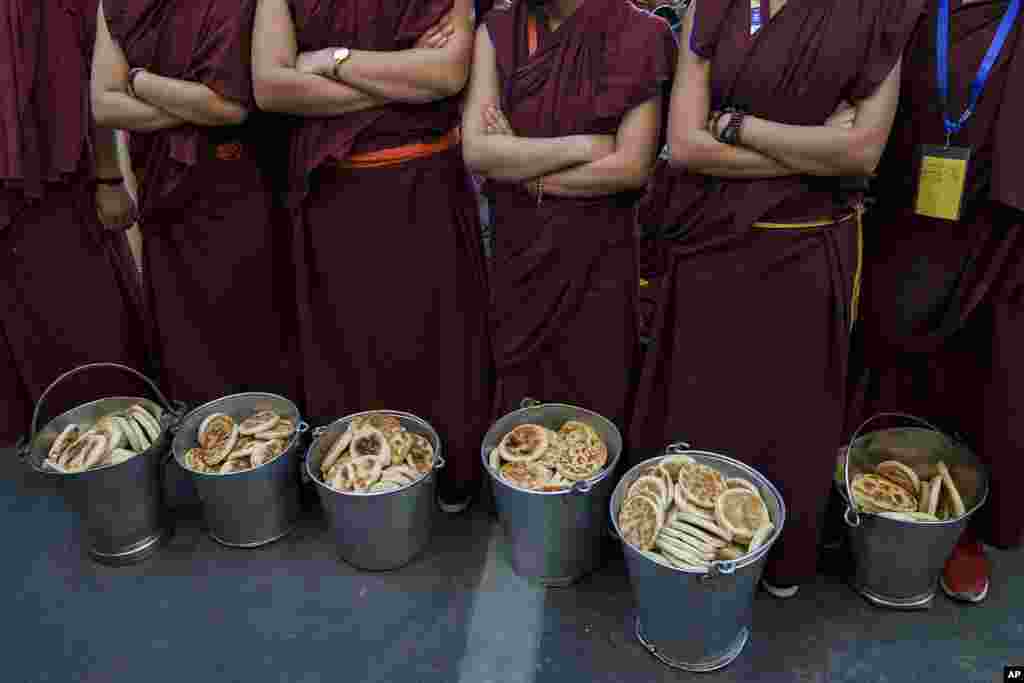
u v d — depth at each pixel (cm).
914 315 193
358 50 190
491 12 196
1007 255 181
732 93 169
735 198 176
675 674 191
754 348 186
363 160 201
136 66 201
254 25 194
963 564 208
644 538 182
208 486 218
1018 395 190
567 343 211
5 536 242
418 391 229
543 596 214
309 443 243
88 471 210
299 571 226
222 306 228
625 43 178
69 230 237
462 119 200
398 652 199
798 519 198
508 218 201
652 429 214
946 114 172
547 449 209
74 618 213
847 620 204
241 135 211
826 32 158
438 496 244
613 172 186
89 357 251
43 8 217
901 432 211
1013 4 161
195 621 210
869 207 195
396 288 213
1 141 219
